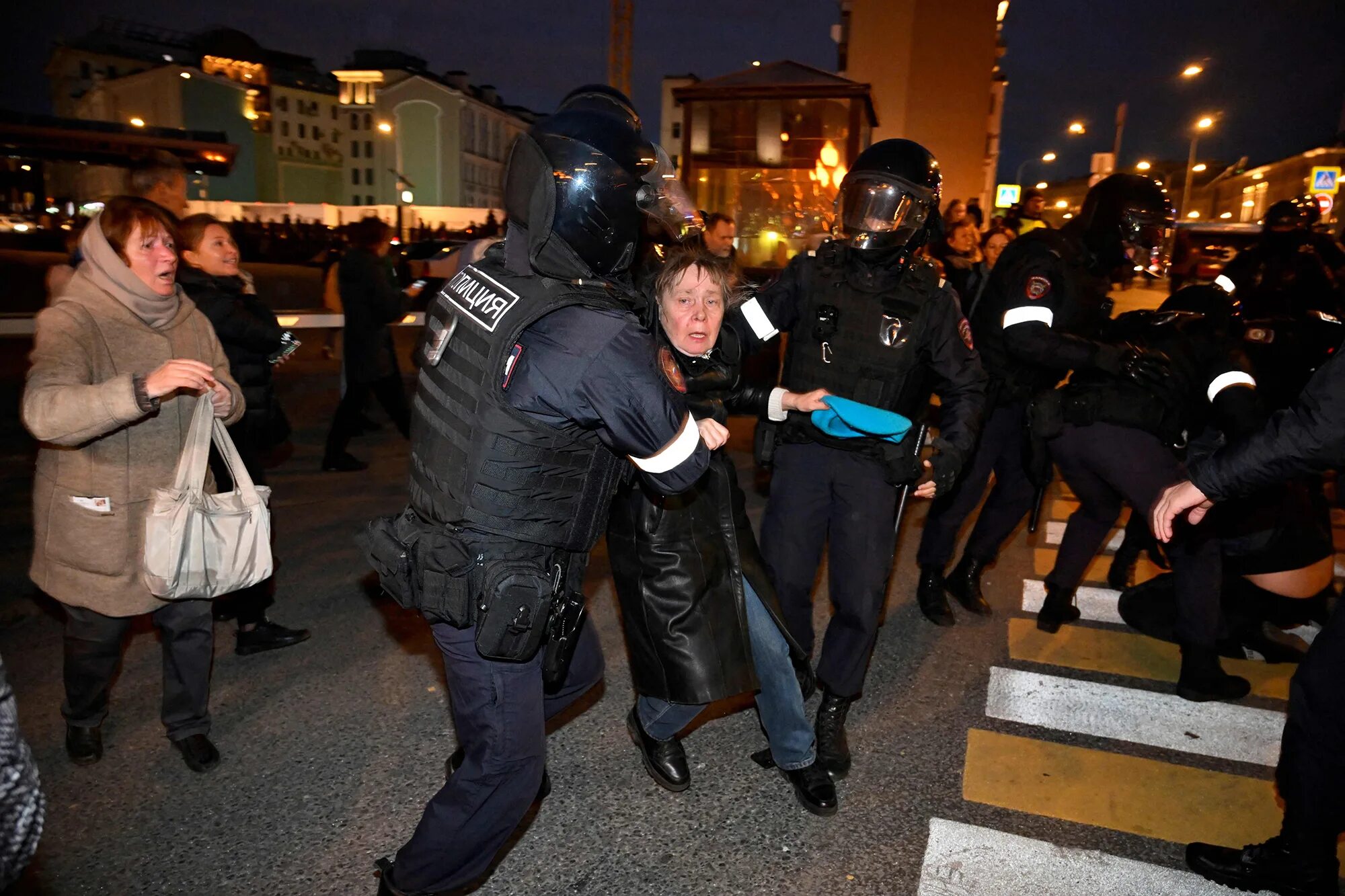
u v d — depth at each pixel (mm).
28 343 9633
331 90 68000
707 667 2240
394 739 2850
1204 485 2061
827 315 2607
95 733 2676
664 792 2627
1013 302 3168
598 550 4617
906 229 2477
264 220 53594
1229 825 2551
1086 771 2812
